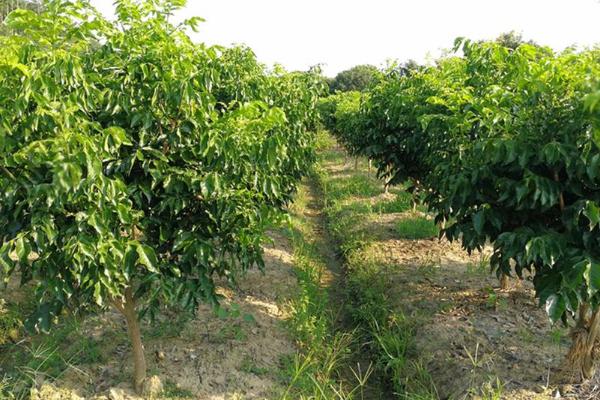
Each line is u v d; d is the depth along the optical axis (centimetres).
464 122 428
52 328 496
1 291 545
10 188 291
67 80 295
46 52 303
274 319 560
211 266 385
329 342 550
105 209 303
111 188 296
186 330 504
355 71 5472
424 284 643
